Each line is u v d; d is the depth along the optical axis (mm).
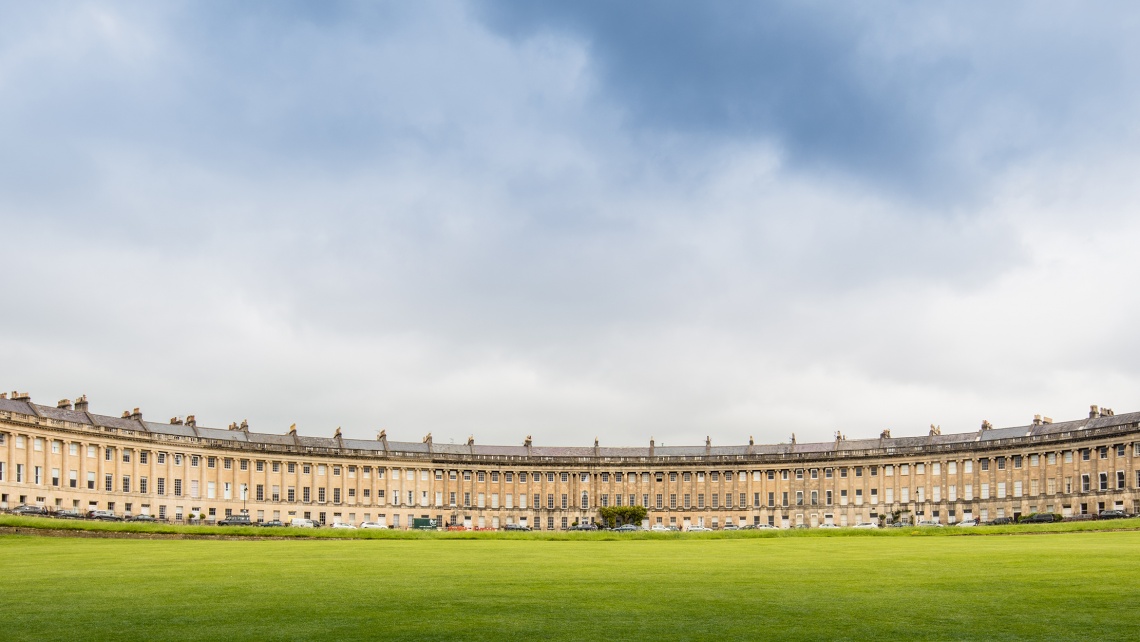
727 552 64500
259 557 58062
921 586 38875
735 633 28234
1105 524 92562
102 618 31156
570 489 165500
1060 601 33656
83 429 130875
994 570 45625
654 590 38219
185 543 76625
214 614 31859
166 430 146500
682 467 165500
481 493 163125
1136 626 28719
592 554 62188
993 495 147000
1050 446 141750
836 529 98562
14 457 122188
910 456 154125
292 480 152000
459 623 30016
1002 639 27047
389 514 157250
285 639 27547
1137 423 132000
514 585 40188
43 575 45688
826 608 32719
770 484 162625
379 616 31359
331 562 53469
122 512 134250
